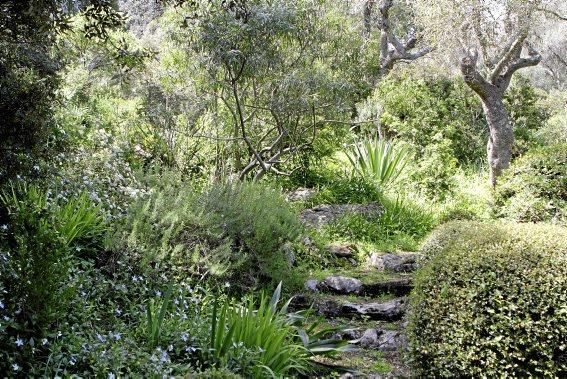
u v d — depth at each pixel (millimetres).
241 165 8500
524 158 7758
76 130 6070
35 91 3742
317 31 7699
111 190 5520
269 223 5629
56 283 3492
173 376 3418
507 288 3711
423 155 10609
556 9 8758
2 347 3236
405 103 11336
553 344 3590
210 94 7852
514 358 3646
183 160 8062
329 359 4664
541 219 7066
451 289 3871
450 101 12328
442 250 4465
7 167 3842
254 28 6828
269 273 5543
